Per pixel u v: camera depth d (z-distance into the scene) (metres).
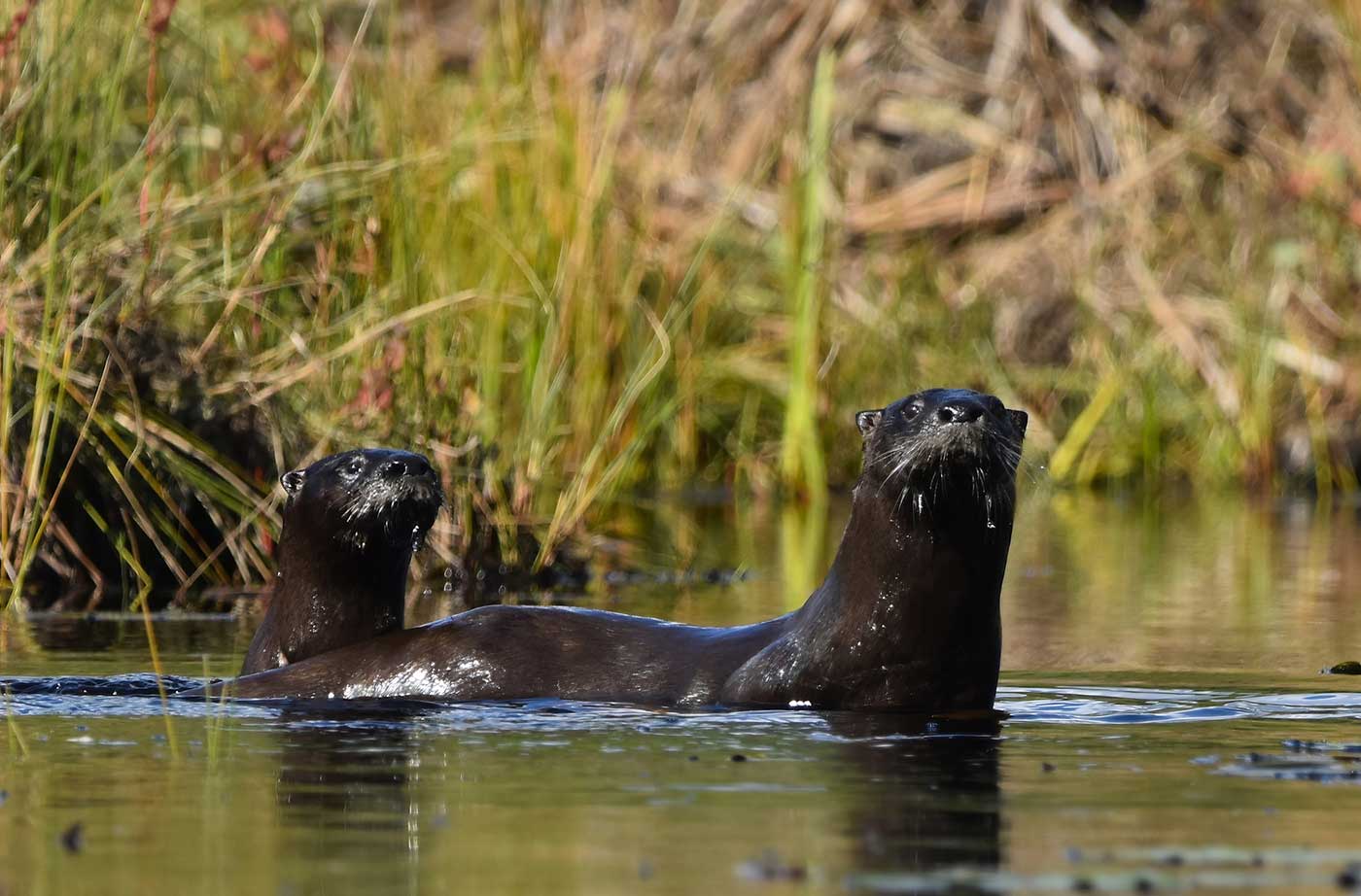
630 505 52.72
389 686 25.14
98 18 38.62
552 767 19.91
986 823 17.23
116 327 37.62
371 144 42.16
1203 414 65.56
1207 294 67.25
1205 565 44.53
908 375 63.47
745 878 15.23
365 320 39.94
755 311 63.81
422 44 51.19
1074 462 65.12
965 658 24.48
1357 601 37.94
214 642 30.66
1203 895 14.80
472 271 46.06
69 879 15.25
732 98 71.19
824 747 21.20
